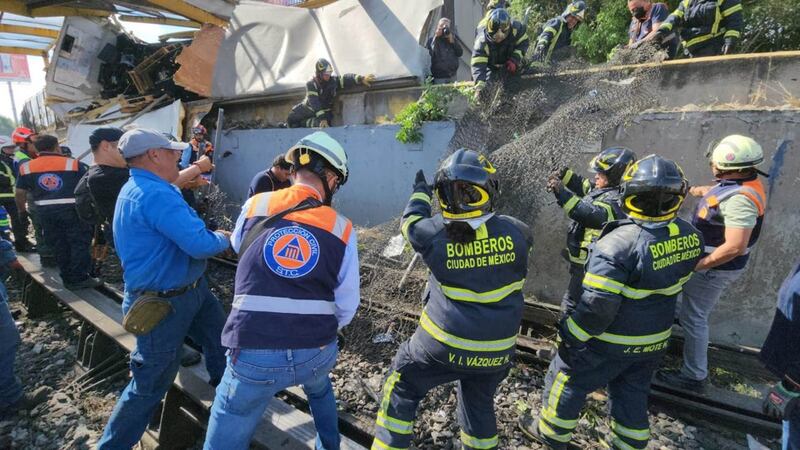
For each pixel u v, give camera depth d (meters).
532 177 3.57
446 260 1.98
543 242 4.31
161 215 2.26
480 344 1.97
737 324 3.75
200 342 2.95
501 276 1.99
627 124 3.79
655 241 2.06
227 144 7.65
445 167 1.97
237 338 1.83
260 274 1.84
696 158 3.65
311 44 7.49
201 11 8.52
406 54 6.38
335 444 2.41
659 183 2.01
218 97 8.47
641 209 2.10
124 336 3.58
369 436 2.79
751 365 3.46
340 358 3.72
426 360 2.10
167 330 2.44
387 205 5.81
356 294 2.02
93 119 9.80
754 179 2.79
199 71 8.39
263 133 7.09
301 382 1.97
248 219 1.99
